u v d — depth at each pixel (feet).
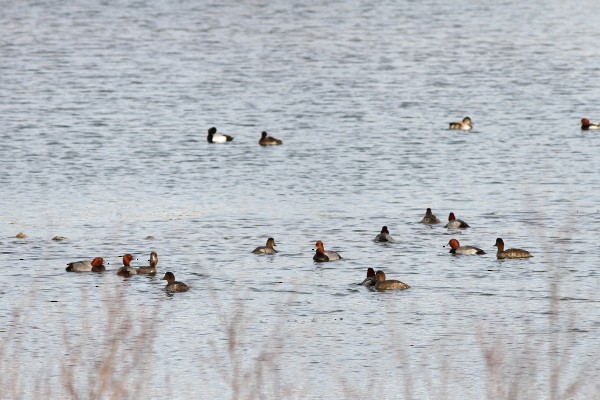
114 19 527.40
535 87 360.89
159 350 139.33
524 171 245.86
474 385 127.75
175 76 382.42
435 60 416.05
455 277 168.96
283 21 522.88
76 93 347.77
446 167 250.57
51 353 137.59
